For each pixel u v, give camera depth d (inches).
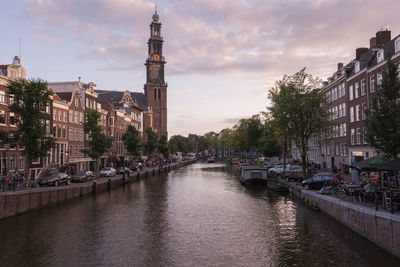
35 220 927.0
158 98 5334.6
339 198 904.3
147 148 3331.7
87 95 2358.5
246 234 783.7
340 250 635.5
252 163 3228.3
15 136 1175.6
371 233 651.5
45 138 1258.6
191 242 725.3
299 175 1627.7
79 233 795.4
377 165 708.7
